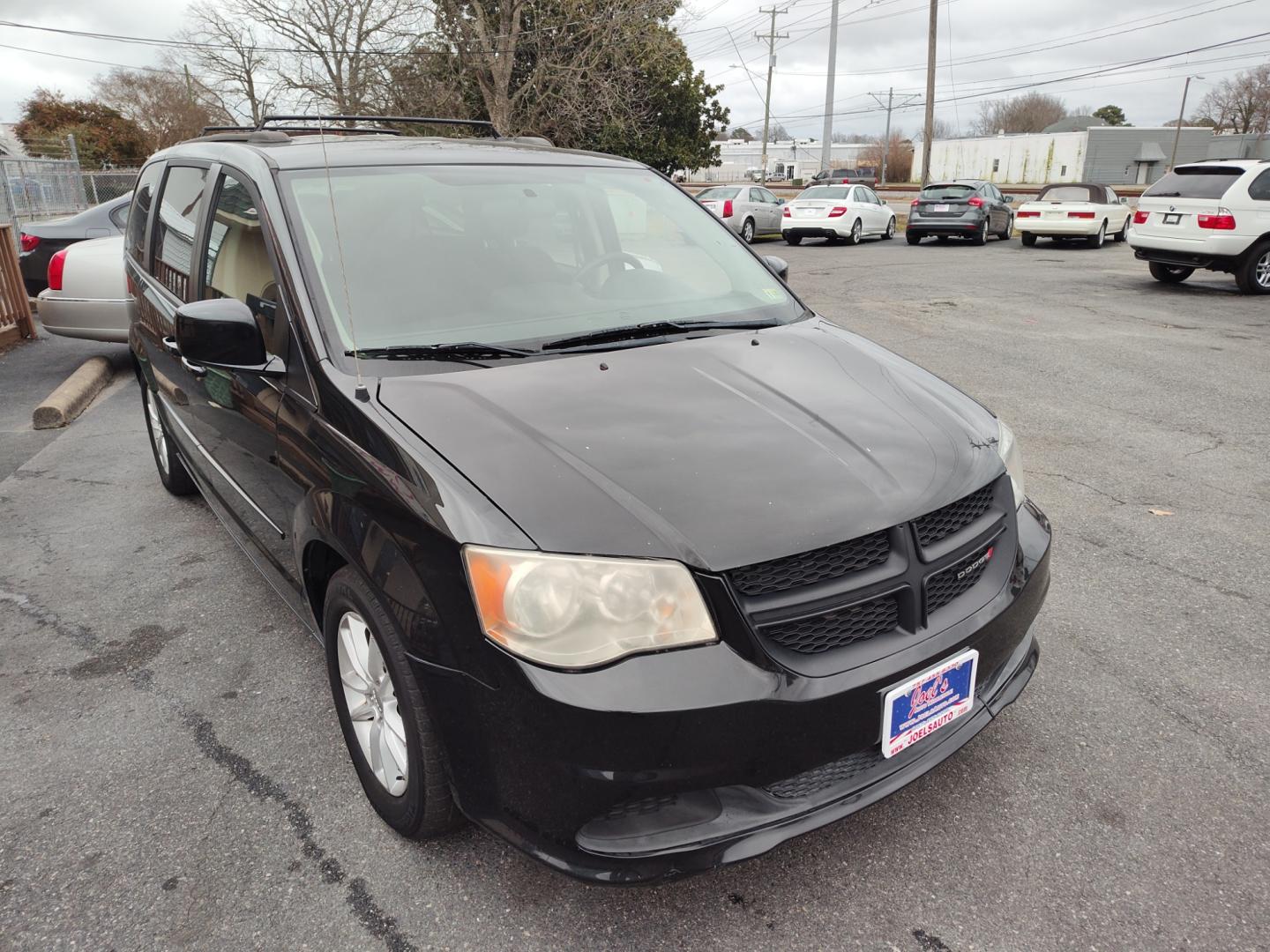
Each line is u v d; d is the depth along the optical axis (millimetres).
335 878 2219
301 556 2492
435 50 28328
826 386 2498
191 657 3287
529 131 28172
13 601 3736
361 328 2492
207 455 3508
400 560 1982
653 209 3432
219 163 3270
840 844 2307
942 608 2096
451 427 2117
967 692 2115
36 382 7762
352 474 2172
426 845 2318
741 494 1958
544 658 1781
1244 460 5188
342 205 2805
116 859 2299
